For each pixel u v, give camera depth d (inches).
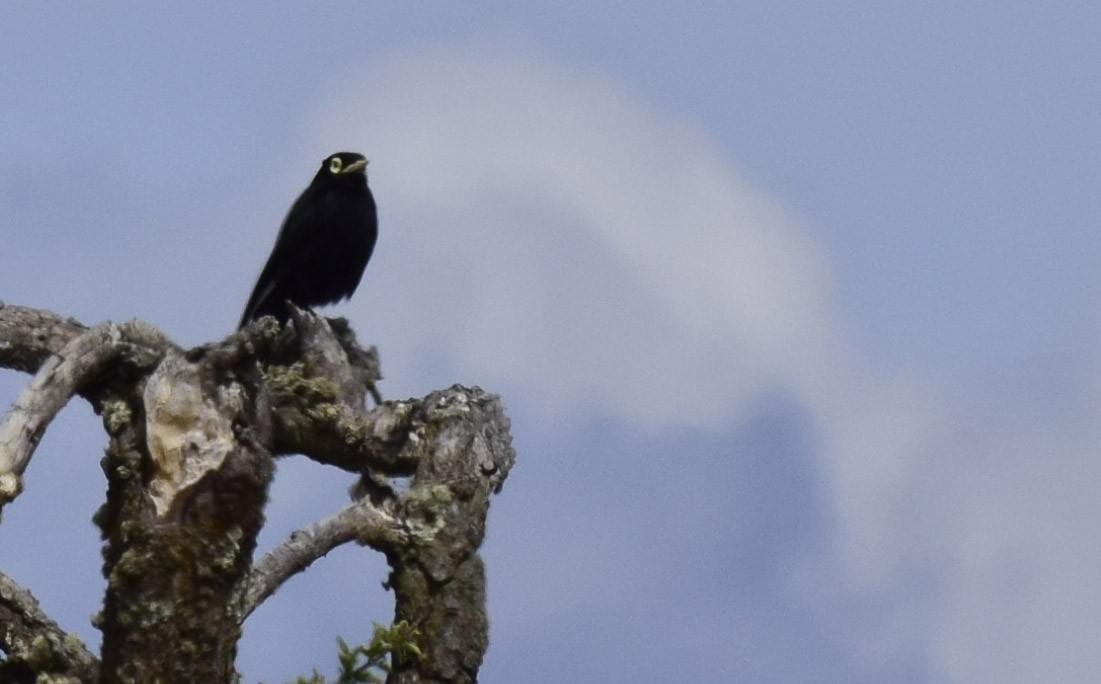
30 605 461.1
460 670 545.6
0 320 541.6
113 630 440.1
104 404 461.4
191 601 439.2
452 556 550.9
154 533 439.2
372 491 557.0
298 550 530.3
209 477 442.3
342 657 466.3
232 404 448.1
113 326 468.1
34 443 457.4
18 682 456.4
